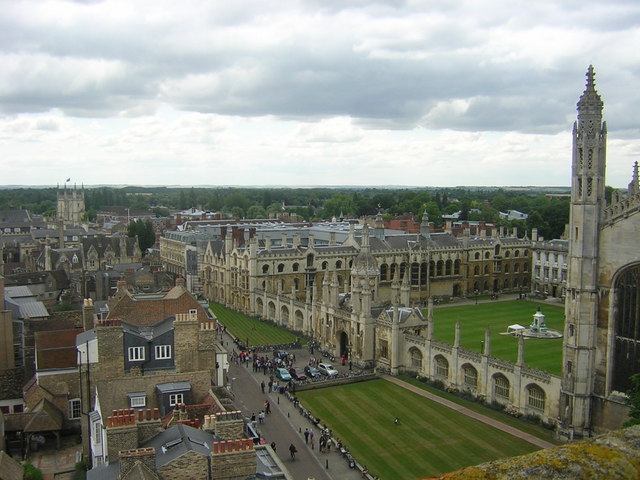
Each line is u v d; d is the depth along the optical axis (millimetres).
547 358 108875
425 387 98188
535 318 129750
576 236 75062
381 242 177500
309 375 102812
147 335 66375
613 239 73188
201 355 64312
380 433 78812
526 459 12445
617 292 73562
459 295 187500
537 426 80625
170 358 63219
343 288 172875
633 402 63469
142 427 42219
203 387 56938
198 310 73688
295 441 76312
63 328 94125
